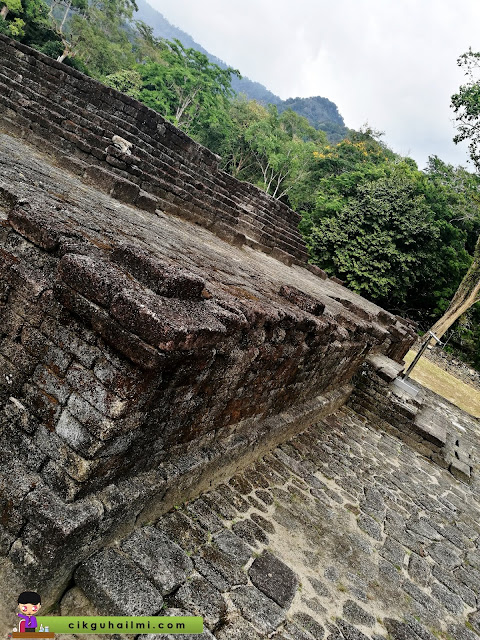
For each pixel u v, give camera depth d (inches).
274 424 201.2
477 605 176.2
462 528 241.1
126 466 106.8
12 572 91.9
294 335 165.8
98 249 105.5
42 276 100.0
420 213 892.0
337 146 1611.7
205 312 103.7
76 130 275.9
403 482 266.5
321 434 278.8
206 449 148.3
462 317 1055.0
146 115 338.6
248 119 1868.8
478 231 1120.2
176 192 311.9
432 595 169.0
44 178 166.1
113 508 99.7
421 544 203.0
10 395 101.7
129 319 84.4
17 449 98.0
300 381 214.1
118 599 96.1
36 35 1243.2
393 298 988.6
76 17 1492.4
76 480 91.4
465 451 374.3
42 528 89.0
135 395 88.6
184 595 110.9
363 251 883.4
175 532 130.0
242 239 367.2
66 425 92.7
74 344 93.0
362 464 263.1
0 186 113.7
